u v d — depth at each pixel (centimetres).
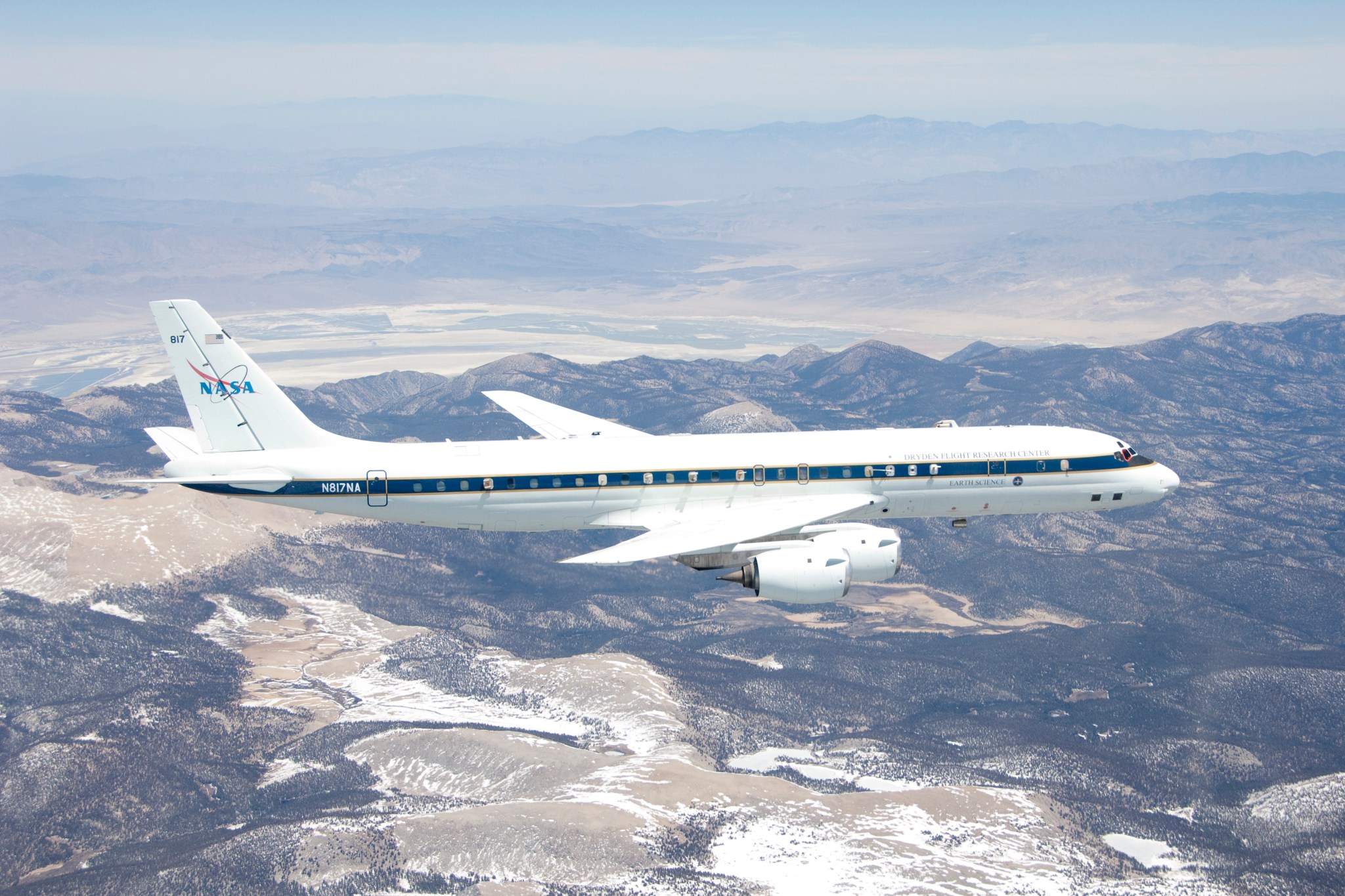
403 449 6919
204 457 6738
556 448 6975
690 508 7000
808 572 6575
